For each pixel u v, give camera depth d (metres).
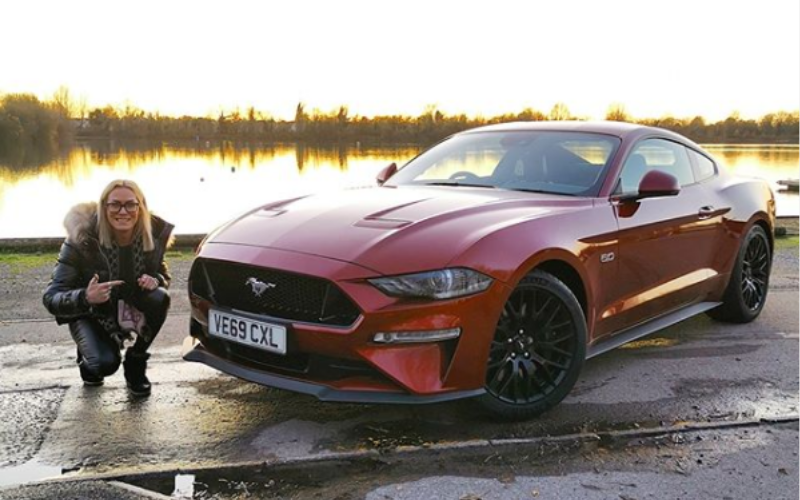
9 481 2.89
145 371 3.94
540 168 4.41
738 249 5.24
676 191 4.04
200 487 2.88
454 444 3.22
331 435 3.37
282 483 2.92
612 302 4.06
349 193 4.21
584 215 3.88
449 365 3.23
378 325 3.08
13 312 5.45
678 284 4.64
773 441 3.41
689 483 2.99
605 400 3.92
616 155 4.38
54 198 18.61
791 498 2.89
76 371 4.19
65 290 3.68
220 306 3.50
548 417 3.66
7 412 3.57
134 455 3.13
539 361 3.58
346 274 3.12
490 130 5.10
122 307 3.73
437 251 3.22
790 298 6.45
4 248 8.16
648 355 4.73
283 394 3.87
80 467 3.02
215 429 3.42
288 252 3.32
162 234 3.87
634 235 4.14
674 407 3.84
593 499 2.84
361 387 3.17
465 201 3.83
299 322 3.19
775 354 4.79
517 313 3.48
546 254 3.51
